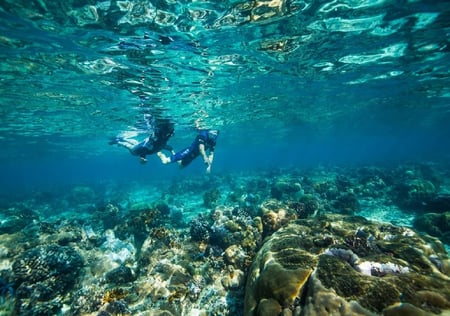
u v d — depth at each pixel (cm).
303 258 511
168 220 1473
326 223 736
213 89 1664
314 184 1923
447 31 1124
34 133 2744
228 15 859
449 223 1099
